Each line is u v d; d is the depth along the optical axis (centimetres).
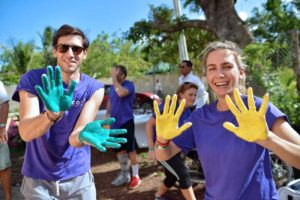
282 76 511
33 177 215
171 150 185
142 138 608
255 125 135
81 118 210
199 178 392
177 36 870
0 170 364
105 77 2319
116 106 439
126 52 2533
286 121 154
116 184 454
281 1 637
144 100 803
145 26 834
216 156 163
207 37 1042
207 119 172
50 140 209
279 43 580
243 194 156
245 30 718
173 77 1984
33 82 203
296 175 394
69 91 164
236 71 168
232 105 139
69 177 220
